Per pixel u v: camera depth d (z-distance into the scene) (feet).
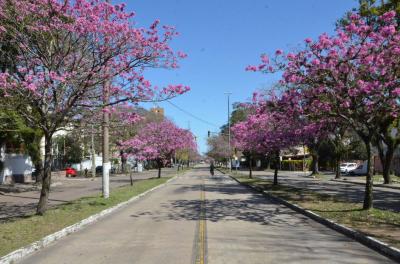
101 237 41.14
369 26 52.08
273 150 105.50
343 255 32.32
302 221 50.98
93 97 53.78
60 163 246.68
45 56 50.16
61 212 55.83
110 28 49.49
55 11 48.42
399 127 123.44
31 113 54.49
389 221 45.60
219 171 274.16
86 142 235.81
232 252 33.71
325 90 51.93
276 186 105.09
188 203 72.38
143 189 98.32
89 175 222.89
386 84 48.34
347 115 53.67
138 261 31.12
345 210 55.42
